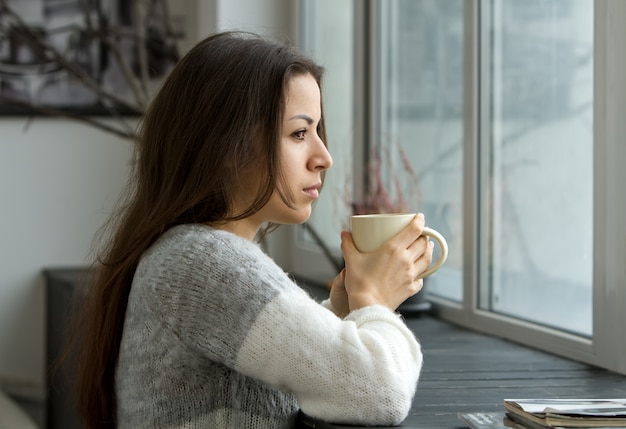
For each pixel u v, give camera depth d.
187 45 3.71
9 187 3.60
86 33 3.63
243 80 1.33
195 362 1.28
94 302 1.45
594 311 1.80
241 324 1.22
